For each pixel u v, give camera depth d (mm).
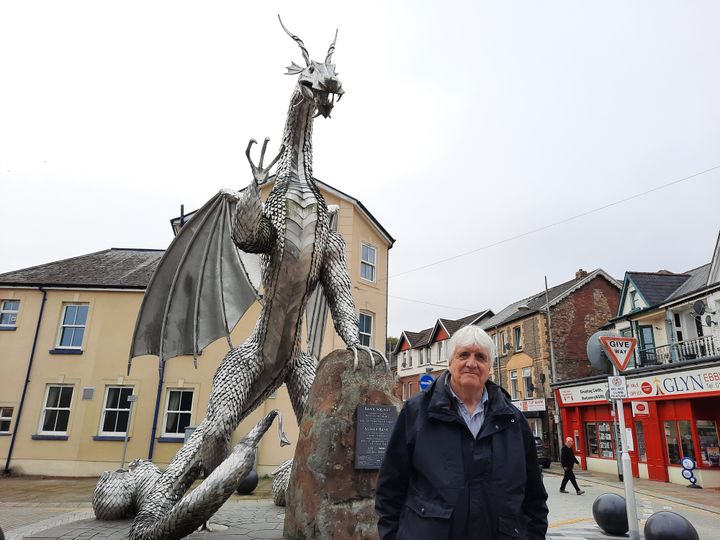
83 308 16297
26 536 4645
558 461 22469
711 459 15023
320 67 4375
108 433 15070
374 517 3971
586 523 8680
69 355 15695
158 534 3514
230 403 4410
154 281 5539
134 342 5430
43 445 14914
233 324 5516
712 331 16547
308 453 4125
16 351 15727
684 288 20188
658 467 16406
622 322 21156
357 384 4254
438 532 1880
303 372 4871
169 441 14773
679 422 15992
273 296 4434
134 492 5477
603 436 19828
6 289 16297
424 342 36031
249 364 4566
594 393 19922
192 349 5445
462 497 1916
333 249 4727
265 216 4355
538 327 24516
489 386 2203
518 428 2082
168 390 15328
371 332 16234
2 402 15320
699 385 14992
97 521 5359
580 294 25172
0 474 14625
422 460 2014
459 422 2039
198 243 5637
